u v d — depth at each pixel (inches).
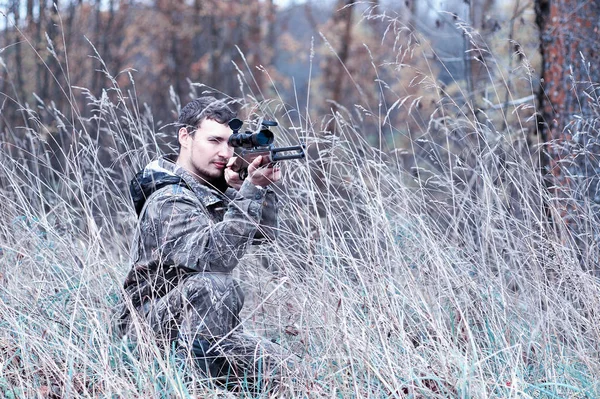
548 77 265.1
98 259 189.0
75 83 567.5
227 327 175.2
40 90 533.0
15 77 529.3
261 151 169.0
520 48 229.1
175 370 158.6
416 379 155.0
